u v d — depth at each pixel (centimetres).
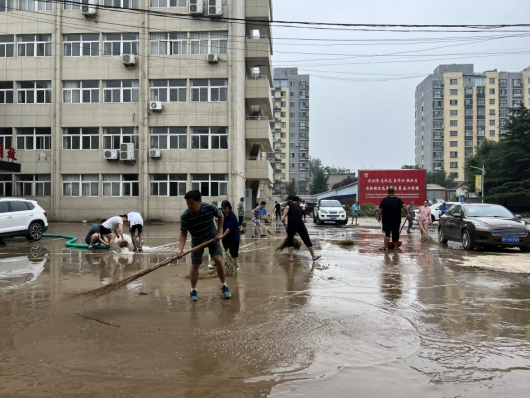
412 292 669
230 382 339
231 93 2856
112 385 333
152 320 511
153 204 2886
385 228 1259
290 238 1016
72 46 2908
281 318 519
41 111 2905
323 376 351
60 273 873
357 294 655
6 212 1500
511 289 690
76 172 2905
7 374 354
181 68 2861
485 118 10450
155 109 2830
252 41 3172
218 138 2877
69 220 2906
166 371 359
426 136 10850
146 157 2869
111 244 1236
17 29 2902
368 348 414
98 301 614
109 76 2883
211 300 618
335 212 2747
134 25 2867
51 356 393
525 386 333
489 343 430
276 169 9631
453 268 907
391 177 3806
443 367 370
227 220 857
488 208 1351
